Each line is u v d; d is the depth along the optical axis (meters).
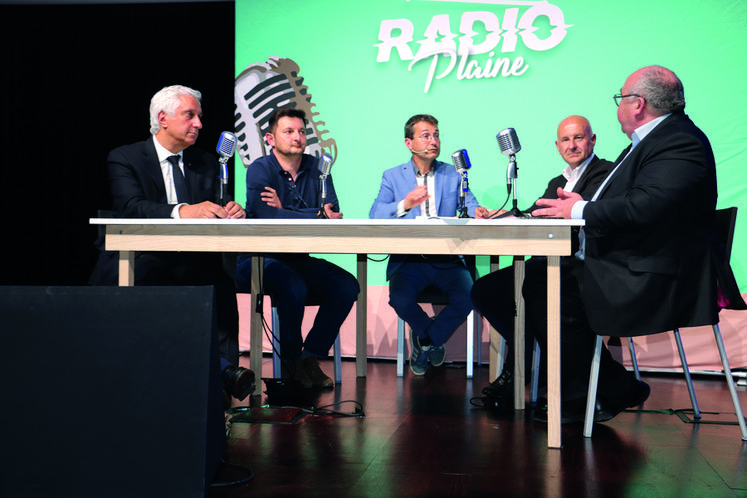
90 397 1.45
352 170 3.95
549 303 1.90
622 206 1.94
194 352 1.45
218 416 1.57
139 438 1.43
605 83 3.66
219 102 4.65
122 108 4.82
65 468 1.42
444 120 3.85
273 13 4.03
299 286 2.85
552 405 1.90
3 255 5.01
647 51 3.60
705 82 3.51
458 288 3.22
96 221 2.09
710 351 3.40
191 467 1.41
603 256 2.02
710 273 2.00
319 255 3.95
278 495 1.48
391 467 1.70
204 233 2.06
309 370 2.99
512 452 1.85
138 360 1.46
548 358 1.91
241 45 4.07
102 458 1.42
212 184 2.74
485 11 3.79
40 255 5.01
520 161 3.76
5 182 4.97
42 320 1.48
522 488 1.53
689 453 1.86
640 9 3.61
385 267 3.89
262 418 2.27
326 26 3.97
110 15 4.79
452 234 1.92
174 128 2.61
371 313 3.91
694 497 1.48
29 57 4.89
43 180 4.96
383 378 3.25
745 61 3.46
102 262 2.45
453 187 3.53
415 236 1.94
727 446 1.94
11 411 1.46
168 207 2.36
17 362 1.47
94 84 4.84
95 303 1.48
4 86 4.92
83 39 4.83
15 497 1.41
